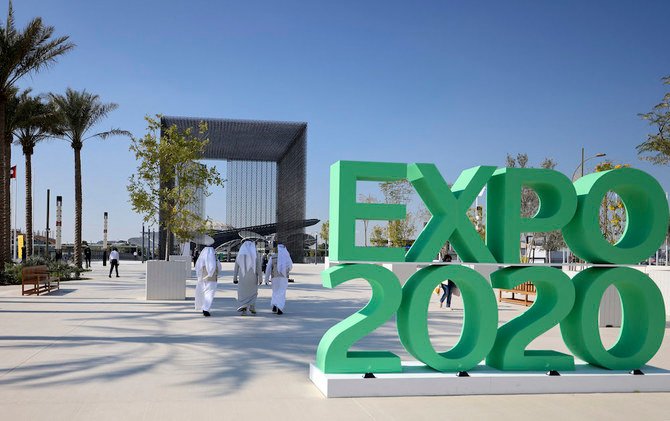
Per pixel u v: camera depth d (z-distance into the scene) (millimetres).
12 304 15141
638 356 7172
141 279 26734
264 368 7594
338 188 6840
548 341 9977
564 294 7055
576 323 7242
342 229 6773
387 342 9750
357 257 6773
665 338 10625
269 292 20031
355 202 6824
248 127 44594
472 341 7055
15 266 24297
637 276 7195
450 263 6922
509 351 6957
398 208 6840
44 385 6523
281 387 6625
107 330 10680
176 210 21547
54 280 19891
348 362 6621
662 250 32219
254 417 5484
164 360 7980
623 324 7590
